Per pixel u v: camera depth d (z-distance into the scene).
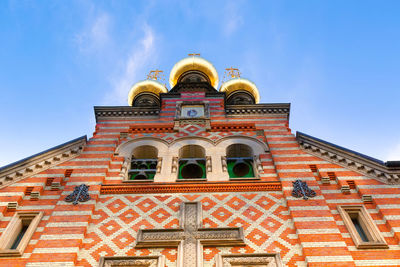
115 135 19.23
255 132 19.34
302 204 13.89
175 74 31.73
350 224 13.16
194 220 13.44
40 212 13.90
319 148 17.34
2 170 15.69
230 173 17.20
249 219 13.53
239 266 11.50
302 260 11.73
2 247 12.54
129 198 14.84
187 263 11.62
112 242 12.58
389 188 14.75
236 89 30.45
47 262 11.52
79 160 16.86
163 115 21.41
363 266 11.60
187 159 17.62
